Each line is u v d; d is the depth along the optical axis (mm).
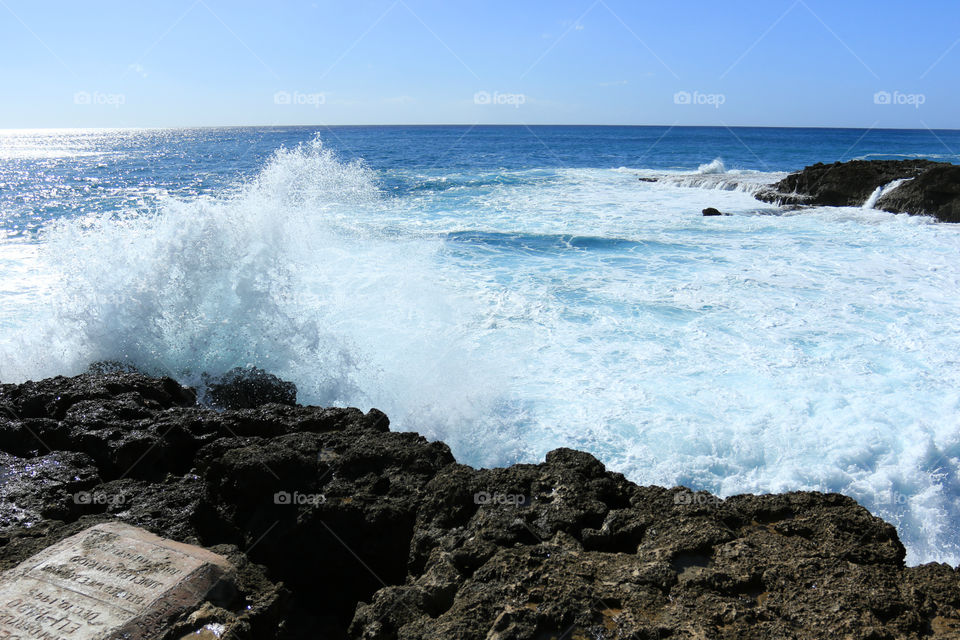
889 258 14227
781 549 3416
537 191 27672
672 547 3420
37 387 5797
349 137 109938
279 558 4133
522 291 11344
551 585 3178
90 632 2828
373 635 3232
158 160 55469
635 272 12938
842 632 2801
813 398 7258
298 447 4695
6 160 61938
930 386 7512
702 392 7445
